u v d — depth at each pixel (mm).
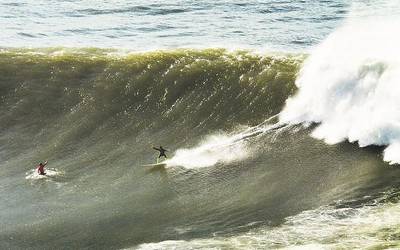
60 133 83875
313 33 123062
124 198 68125
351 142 75750
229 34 122312
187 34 122688
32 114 88062
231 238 57438
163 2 151750
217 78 91125
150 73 93750
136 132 83625
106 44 117000
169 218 63156
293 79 88188
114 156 78438
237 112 85375
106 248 57969
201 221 62031
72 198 68688
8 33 125562
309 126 80750
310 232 56750
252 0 153375
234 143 79500
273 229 58469
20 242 60062
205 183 70750
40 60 99125
